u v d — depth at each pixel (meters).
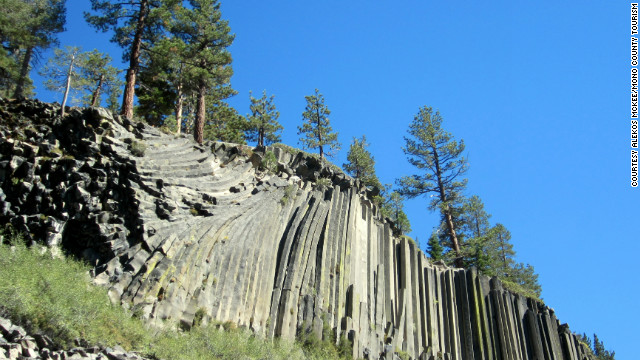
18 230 29.53
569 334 53.66
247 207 37.75
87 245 30.17
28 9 45.09
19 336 21.48
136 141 35.78
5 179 31.56
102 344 23.72
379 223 49.00
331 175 50.22
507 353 47.22
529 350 50.03
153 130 38.25
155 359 24.81
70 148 34.19
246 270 34.06
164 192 33.75
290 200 41.31
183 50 45.75
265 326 33.06
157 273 29.22
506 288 55.25
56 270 26.83
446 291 49.00
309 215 40.81
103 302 26.23
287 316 34.19
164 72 46.19
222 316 31.00
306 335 34.28
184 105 61.19
